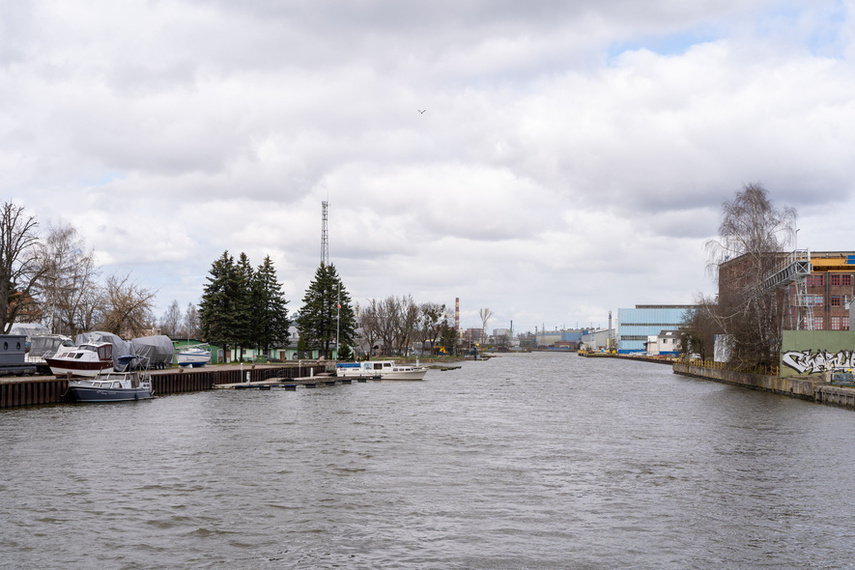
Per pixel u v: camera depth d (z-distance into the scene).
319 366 107.31
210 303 104.81
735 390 80.94
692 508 25.58
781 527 23.34
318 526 23.12
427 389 83.06
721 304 85.19
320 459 34.09
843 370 71.69
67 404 55.94
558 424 48.00
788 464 33.50
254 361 115.44
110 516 23.97
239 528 22.84
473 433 43.28
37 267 78.56
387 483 29.14
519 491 27.95
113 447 36.53
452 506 25.67
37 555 20.22
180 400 62.97
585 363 198.75
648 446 38.62
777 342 78.88
